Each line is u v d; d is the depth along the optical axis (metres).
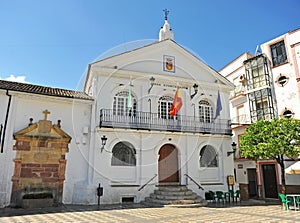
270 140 12.44
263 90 18.95
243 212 10.21
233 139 20.30
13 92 12.32
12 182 11.52
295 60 17.34
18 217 8.64
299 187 15.22
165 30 19.78
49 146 12.54
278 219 8.55
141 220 8.20
